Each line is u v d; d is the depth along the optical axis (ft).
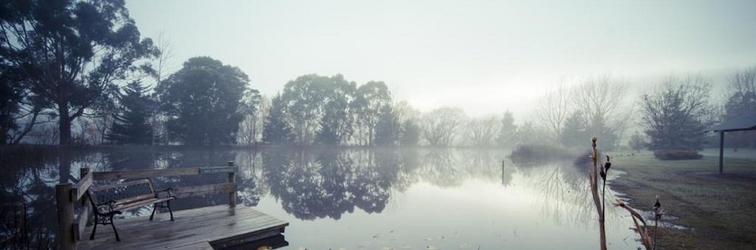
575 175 65.87
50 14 106.01
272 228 21.49
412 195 43.19
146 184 22.16
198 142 151.64
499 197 41.01
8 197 36.76
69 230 13.66
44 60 111.65
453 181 58.34
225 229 20.72
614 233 23.62
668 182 47.88
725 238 21.31
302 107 219.41
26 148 68.08
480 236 23.38
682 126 134.72
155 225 21.42
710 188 41.63
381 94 243.81
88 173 18.31
